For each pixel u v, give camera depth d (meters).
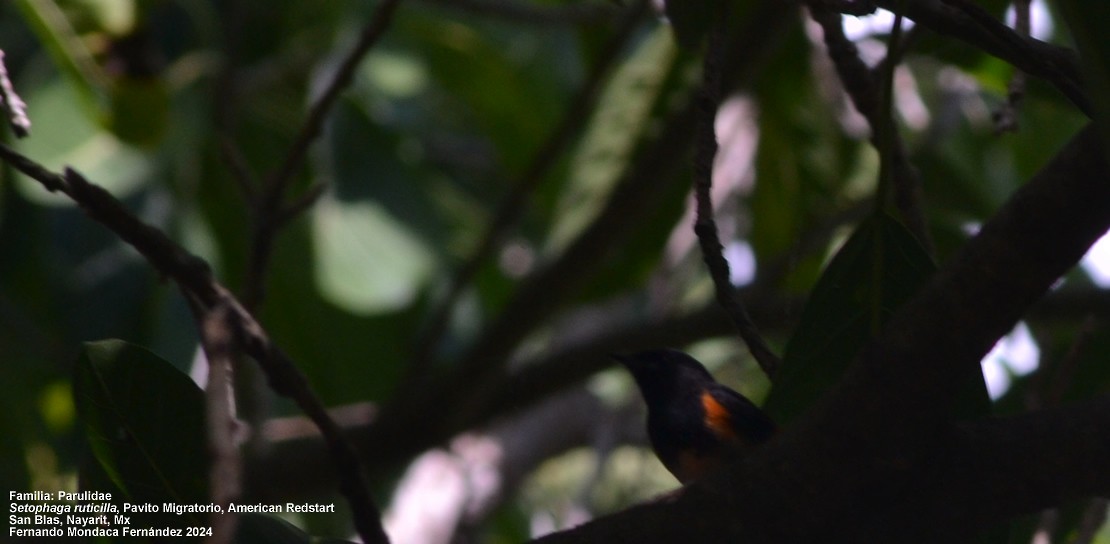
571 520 10.39
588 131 9.58
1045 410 3.48
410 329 10.72
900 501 3.45
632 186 8.48
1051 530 5.54
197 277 3.90
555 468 14.50
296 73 9.59
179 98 8.85
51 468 8.97
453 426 9.27
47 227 9.42
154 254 3.92
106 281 9.54
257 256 5.85
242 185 5.95
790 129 9.62
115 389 3.98
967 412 3.88
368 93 10.22
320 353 9.98
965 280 3.14
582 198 9.13
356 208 9.24
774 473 3.43
